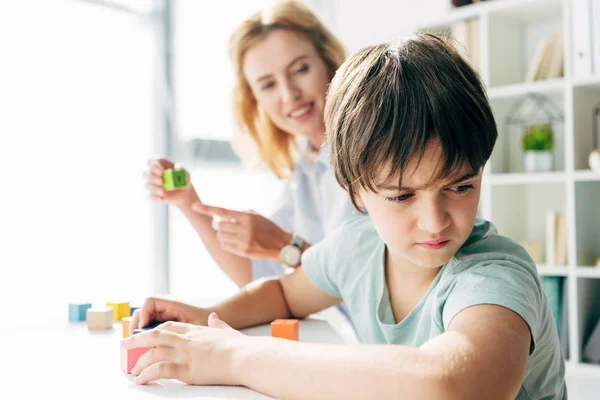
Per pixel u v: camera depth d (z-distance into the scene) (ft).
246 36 4.97
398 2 9.50
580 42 6.73
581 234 6.82
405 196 1.91
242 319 2.80
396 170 1.83
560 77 7.13
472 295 1.85
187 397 1.69
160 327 2.10
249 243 3.61
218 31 7.73
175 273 7.38
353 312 2.74
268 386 1.71
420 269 2.38
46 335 2.69
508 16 7.74
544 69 7.27
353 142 1.95
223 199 7.84
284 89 4.84
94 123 6.69
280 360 1.74
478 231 2.38
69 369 2.06
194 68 7.52
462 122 1.84
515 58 7.98
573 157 6.72
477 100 1.93
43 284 6.30
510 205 7.82
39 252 6.27
